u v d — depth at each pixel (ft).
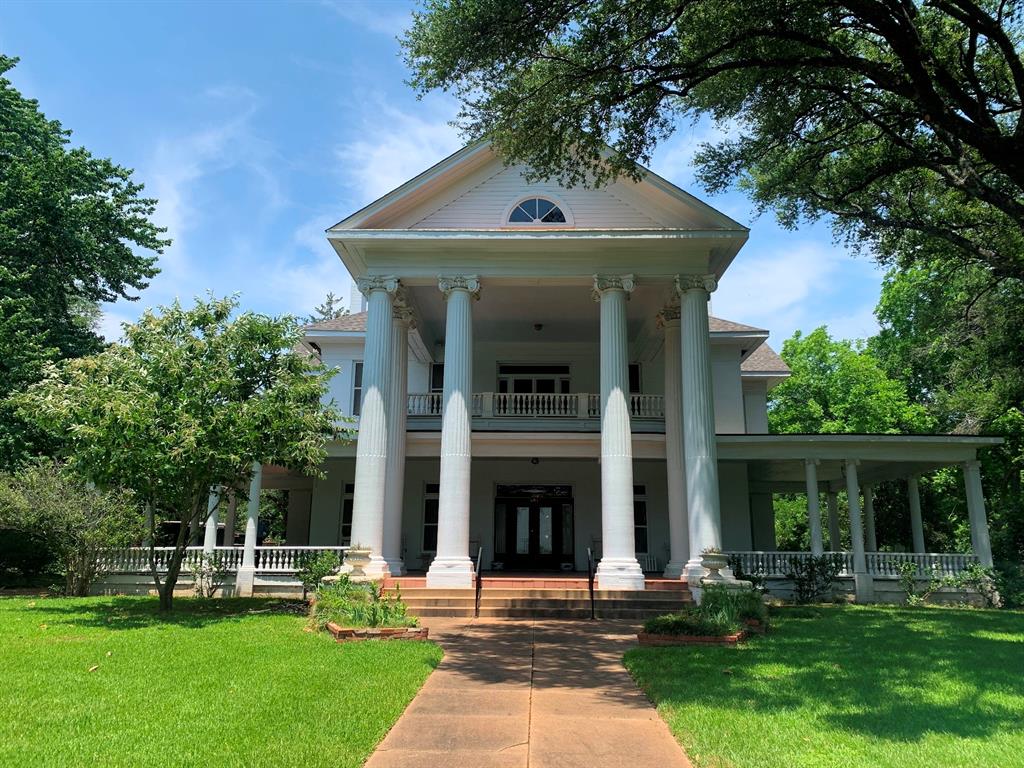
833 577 63.62
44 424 45.09
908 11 39.01
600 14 37.50
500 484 79.82
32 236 78.59
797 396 140.36
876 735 19.99
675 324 65.36
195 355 46.21
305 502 91.56
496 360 82.38
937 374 123.65
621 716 22.85
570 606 50.01
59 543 60.70
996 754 18.17
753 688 25.84
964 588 63.41
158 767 16.70
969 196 51.29
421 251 59.88
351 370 82.28
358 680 26.48
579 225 60.29
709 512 54.60
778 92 47.62
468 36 37.32
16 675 26.58
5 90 80.64
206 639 35.55
